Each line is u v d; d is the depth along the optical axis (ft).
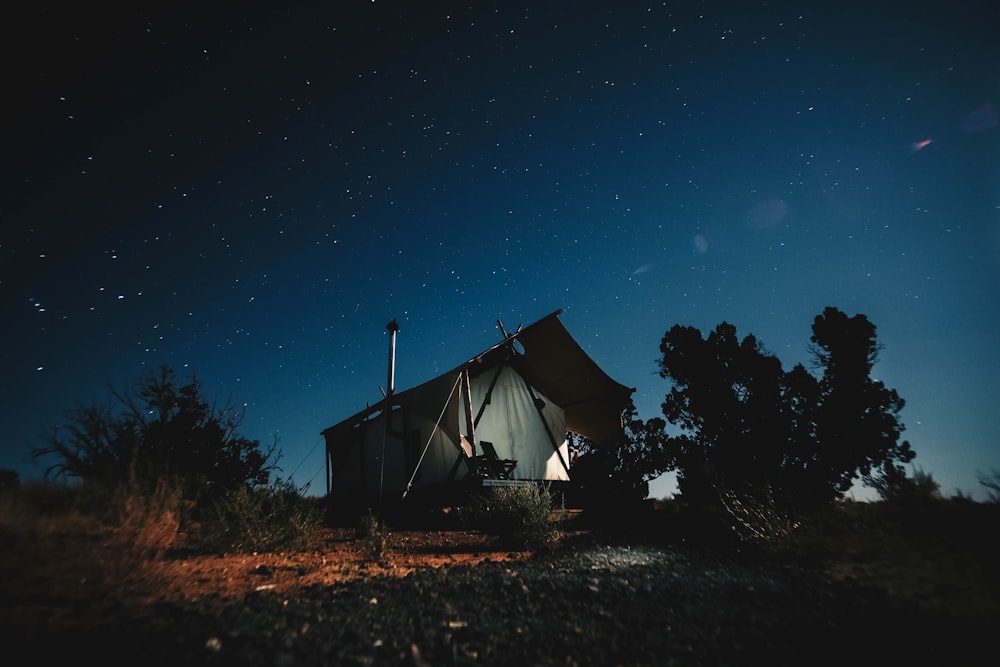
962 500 21.54
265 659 9.95
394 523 41.16
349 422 55.77
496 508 30.60
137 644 10.41
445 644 11.17
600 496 44.57
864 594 14.23
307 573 19.67
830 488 32.78
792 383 38.14
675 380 42.65
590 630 12.27
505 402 51.72
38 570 15.03
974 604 12.42
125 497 20.88
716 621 12.84
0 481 29.45
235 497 25.99
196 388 34.37
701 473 35.96
